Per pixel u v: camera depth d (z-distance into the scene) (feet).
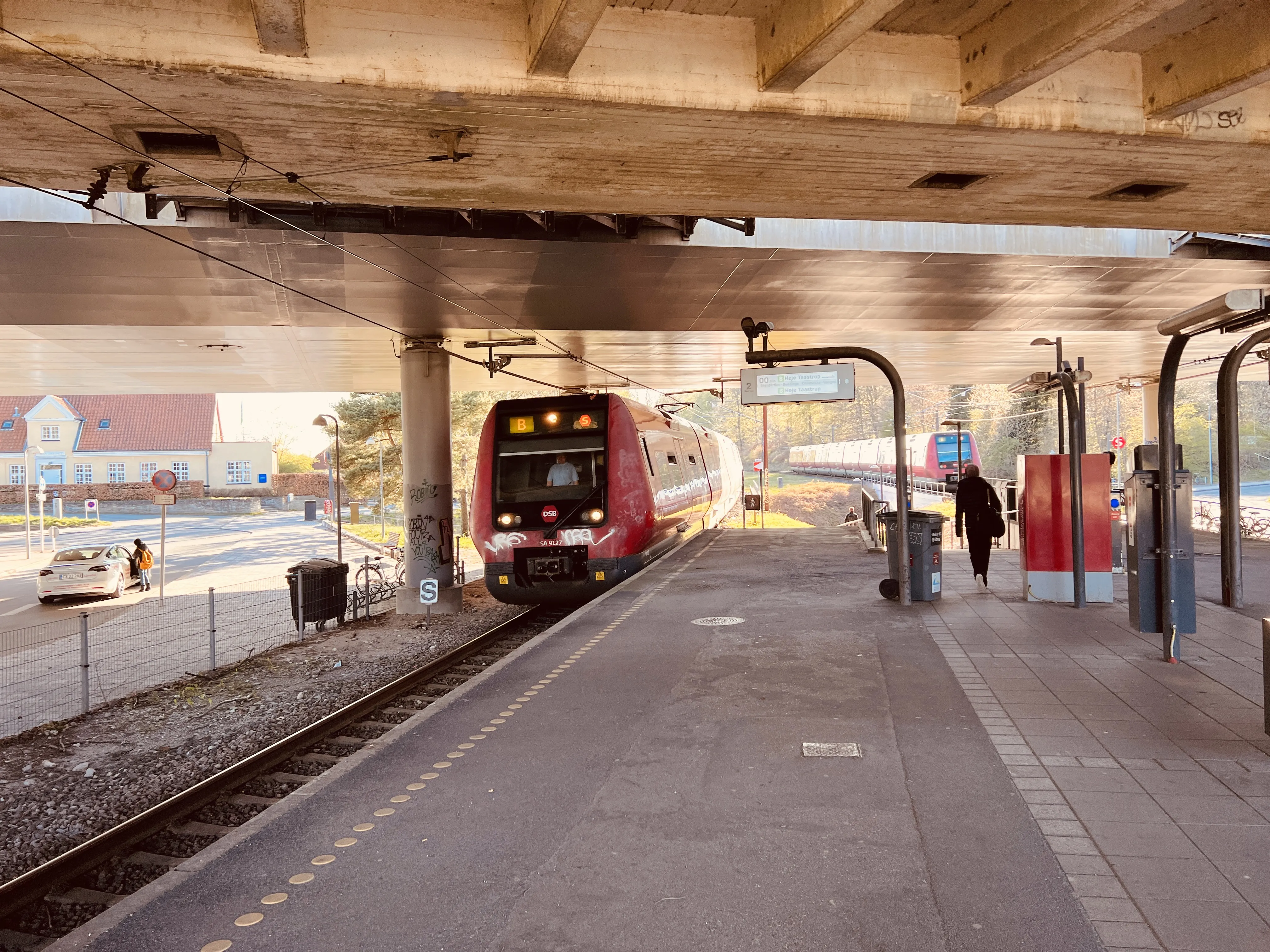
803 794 14.80
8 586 80.94
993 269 45.01
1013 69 19.02
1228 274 47.26
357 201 27.02
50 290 42.24
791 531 75.97
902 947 10.05
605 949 10.24
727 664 24.88
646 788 15.37
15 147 21.88
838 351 34.83
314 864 12.75
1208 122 22.20
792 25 18.16
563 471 43.83
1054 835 12.89
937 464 126.82
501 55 18.70
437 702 21.62
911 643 26.94
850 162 23.61
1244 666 23.02
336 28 17.98
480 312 49.24
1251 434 250.57
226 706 32.09
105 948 10.64
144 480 225.76
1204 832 12.84
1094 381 97.60
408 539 55.93
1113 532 43.16
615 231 38.50
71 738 28.37
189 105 19.17
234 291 43.37
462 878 12.16
